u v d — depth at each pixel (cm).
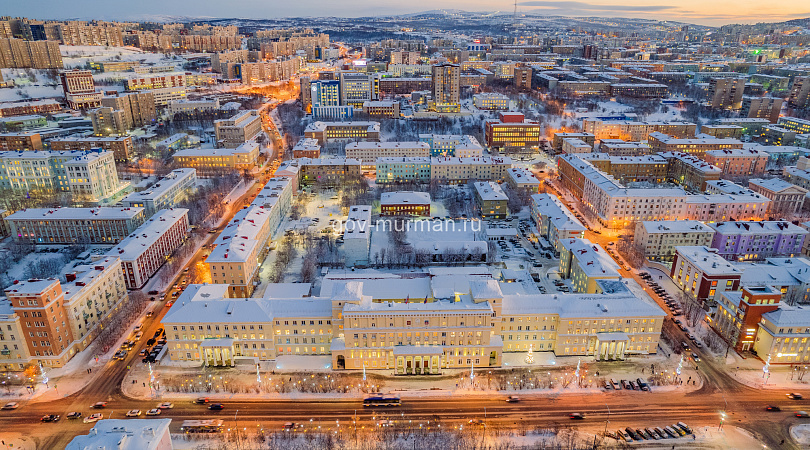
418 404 15175
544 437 13875
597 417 14600
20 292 15925
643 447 13512
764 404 15112
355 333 16400
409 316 16250
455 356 16712
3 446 13525
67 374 16438
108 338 17750
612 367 16725
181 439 13800
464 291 18275
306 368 16738
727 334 18138
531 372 16512
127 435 11619
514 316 17200
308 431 14100
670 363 16912
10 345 16362
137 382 16062
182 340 16862
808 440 13750
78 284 17938
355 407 15050
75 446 11256
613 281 19338
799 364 16862
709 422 14412
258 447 13525
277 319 16975
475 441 13675
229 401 15250
